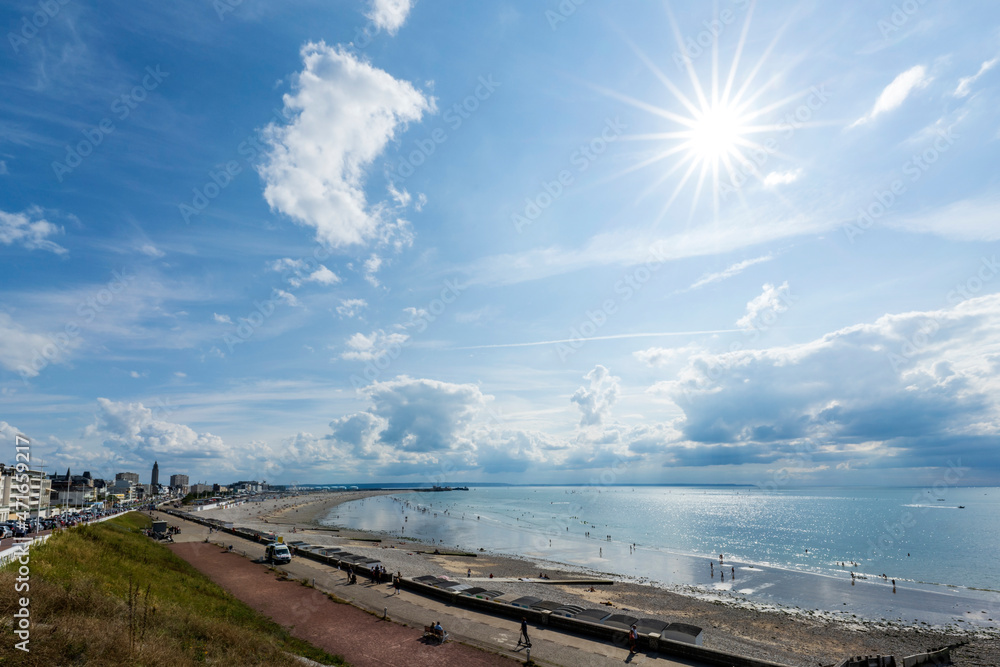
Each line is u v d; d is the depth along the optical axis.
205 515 120.00
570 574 59.88
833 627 40.41
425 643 25.05
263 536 62.34
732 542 99.69
